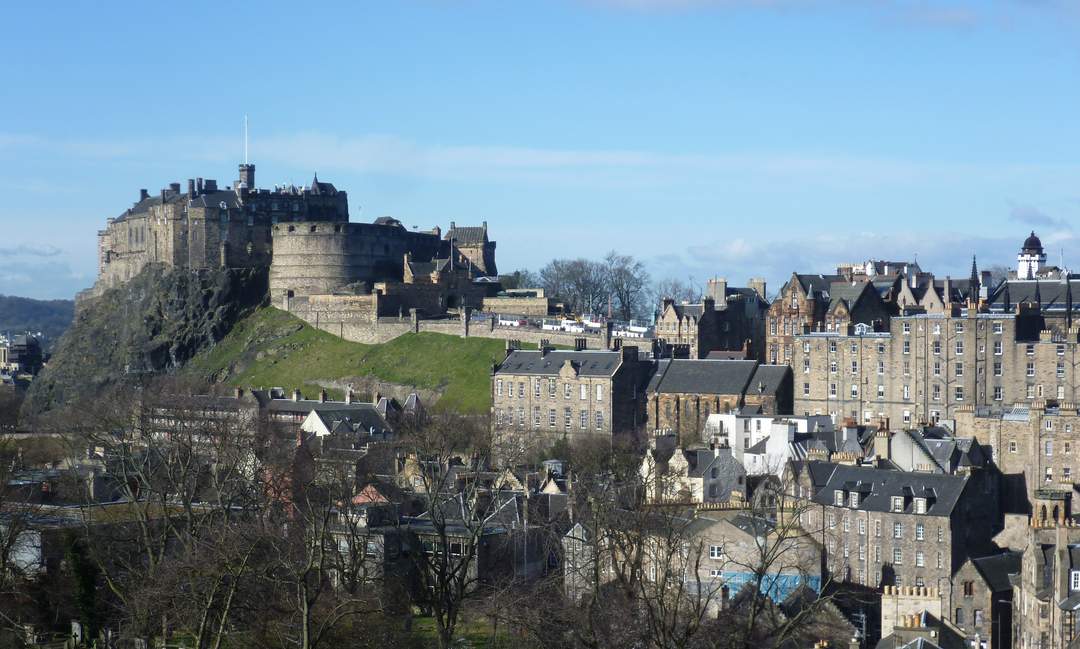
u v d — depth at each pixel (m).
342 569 155.75
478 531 172.00
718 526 175.50
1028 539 173.62
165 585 154.62
